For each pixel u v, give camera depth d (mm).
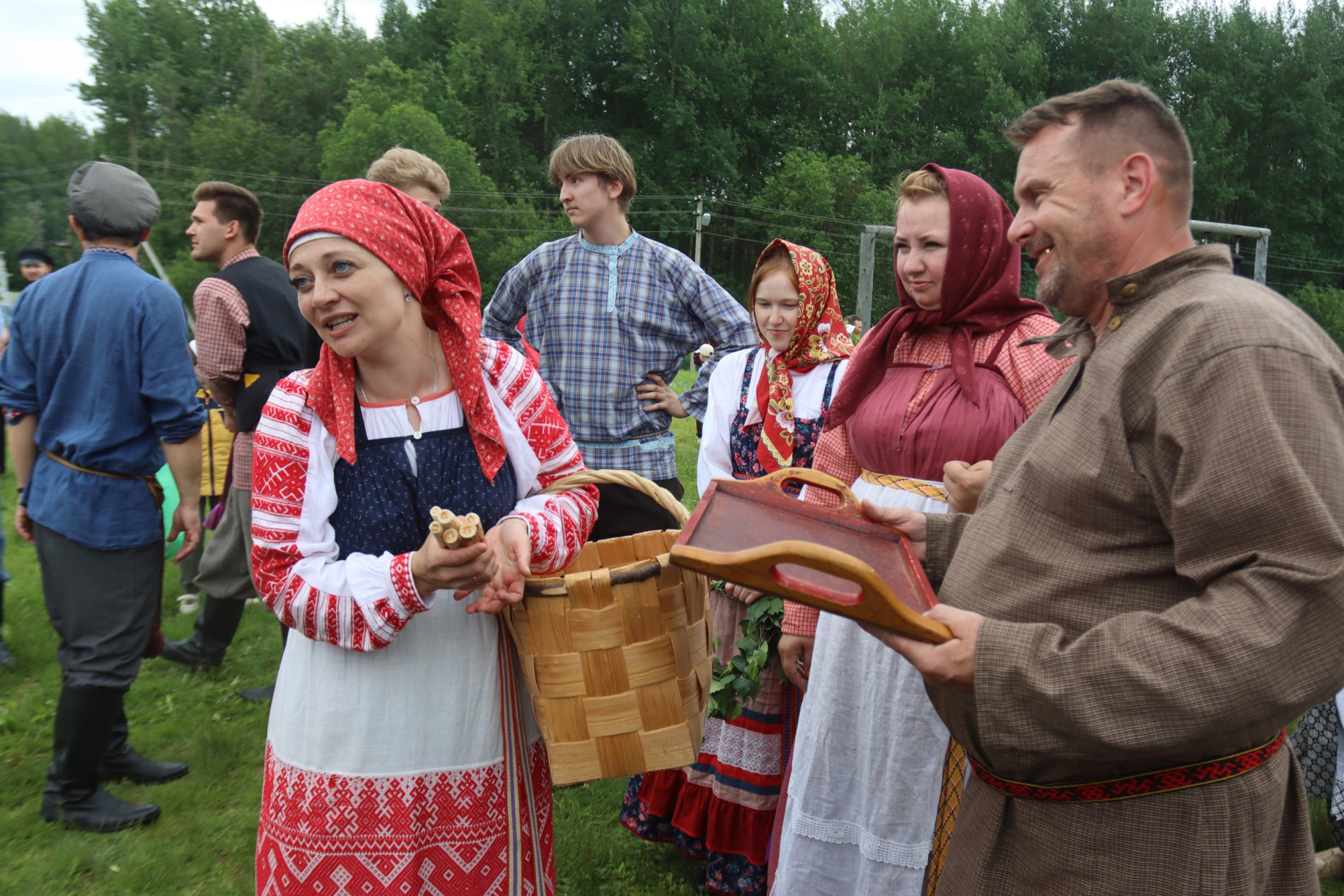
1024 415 2082
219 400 3941
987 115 55156
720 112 56219
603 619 1747
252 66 54344
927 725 2049
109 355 3025
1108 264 1479
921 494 2127
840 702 2162
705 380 3650
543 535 1807
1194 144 53938
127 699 4117
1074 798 1405
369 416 1810
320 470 1773
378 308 1692
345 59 55531
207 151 51469
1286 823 1457
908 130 56281
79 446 3018
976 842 1539
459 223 48031
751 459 2932
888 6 58156
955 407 2105
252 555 1769
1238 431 1220
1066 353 1574
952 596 1520
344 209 1670
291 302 3912
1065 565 1399
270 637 4879
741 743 2748
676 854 3088
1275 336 1249
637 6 57438
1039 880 1444
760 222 52062
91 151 56719
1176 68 59344
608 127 57625
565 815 3287
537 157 56406
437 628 1786
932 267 2135
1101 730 1262
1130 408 1368
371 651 1723
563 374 3674
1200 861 1330
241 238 3922
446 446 1827
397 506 1796
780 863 2268
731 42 55250
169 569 5883
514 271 3791
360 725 1750
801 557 1323
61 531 3037
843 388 2318
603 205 3576
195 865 3010
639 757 1791
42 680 4328
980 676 1332
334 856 1749
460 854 1798
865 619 1379
